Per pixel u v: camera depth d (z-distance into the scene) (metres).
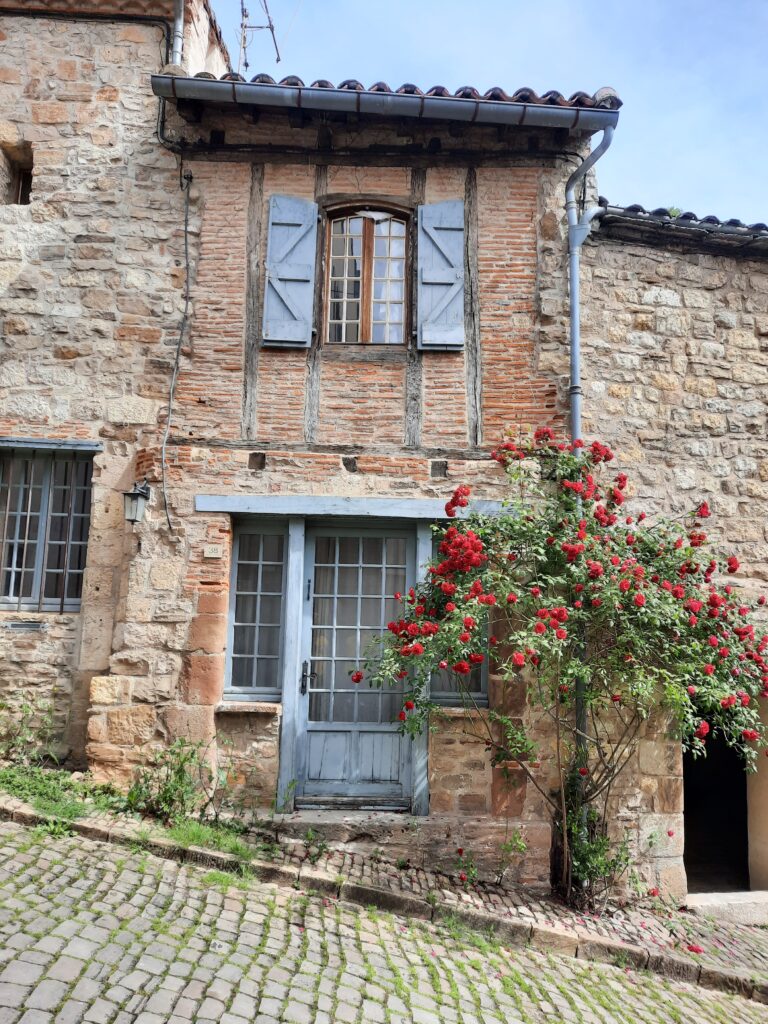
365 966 3.66
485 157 5.93
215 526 5.45
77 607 5.70
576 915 4.82
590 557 4.67
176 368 5.69
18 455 5.80
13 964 2.98
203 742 5.06
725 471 5.99
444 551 4.69
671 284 6.14
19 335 5.74
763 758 6.09
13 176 6.17
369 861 4.97
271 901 4.11
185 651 5.31
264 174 5.92
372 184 5.93
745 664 4.94
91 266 5.80
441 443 5.66
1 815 4.42
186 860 4.35
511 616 5.10
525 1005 3.67
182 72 5.70
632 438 5.88
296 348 5.72
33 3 6.02
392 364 5.76
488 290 5.85
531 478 5.39
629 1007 3.92
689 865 6.68
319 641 5.64
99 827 4.44
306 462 5.56
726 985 4.45
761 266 6.32
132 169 5.91
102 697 5.23
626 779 5.45
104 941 3.30
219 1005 3.04
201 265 5.81
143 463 5.57
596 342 5.93
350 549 5.75
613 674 4.95
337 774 5.49
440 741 5.35
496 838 5.20
